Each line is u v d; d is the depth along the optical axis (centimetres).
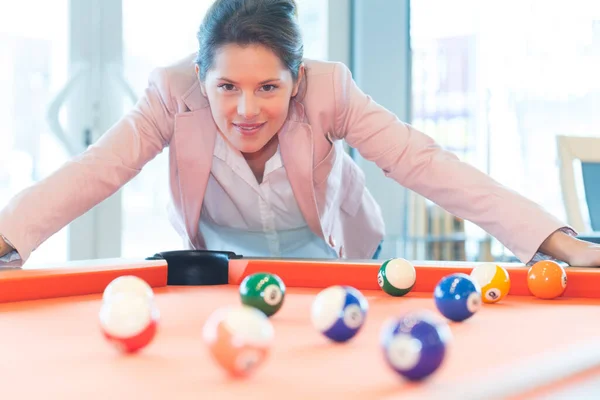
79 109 314
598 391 70
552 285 127
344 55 385
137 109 163
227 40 139
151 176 338
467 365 76
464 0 379
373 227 212
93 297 130
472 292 104
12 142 302
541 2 374
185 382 70
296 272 146
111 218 323
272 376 72
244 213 182
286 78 146
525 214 144
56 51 308
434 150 157
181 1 337
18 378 73
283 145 165
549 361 69
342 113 163
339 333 87
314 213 173
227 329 69
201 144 164
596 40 372
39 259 308
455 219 380
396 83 379
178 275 149
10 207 138
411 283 131
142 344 82
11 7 297
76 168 147
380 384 69
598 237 193
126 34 324
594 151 262
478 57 379
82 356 83
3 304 122
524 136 377
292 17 147
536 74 376
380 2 378
